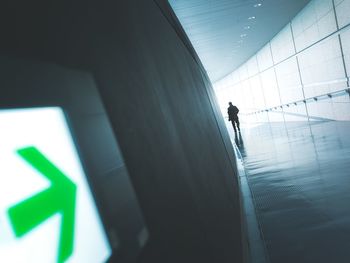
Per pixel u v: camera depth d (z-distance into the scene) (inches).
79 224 35.3
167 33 169.0
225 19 570.9
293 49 761.0
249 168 353.7
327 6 546.9
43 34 44.1
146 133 69.1
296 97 807.7
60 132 38.1
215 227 96.7
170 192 68.9
